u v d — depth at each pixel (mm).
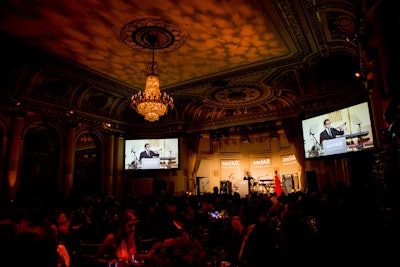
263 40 9266
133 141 15578
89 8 7656
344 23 8062
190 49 9758
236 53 10062
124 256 3887
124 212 4156
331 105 11734
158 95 9555
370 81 6781
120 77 11906
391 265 3316
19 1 7391
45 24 8344
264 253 3850
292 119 14336
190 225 5223
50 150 13719
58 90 12180
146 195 13805
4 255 2117
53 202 10367
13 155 10703
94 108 13906
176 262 1843
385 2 3650
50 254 2342
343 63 10648
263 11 7797
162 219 5031
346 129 10531
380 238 3740
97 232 5848
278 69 11305
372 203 6035
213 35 8938
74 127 12953
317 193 8930
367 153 9906
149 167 15375
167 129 16250
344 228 4672
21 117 11078
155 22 8258
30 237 2273
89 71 11305
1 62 10039
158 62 10672
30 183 13398
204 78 12094
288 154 17094
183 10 7742
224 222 6387
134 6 7578
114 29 8570
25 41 9188
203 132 18328
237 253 4914
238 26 8469
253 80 12312
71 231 6156
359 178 10539
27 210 5801
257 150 18375
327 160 11633
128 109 15391
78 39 9125
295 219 4375
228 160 18453
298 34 8930
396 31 3561
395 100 3037
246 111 15906
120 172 15148
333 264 3859
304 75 11672
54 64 10648
